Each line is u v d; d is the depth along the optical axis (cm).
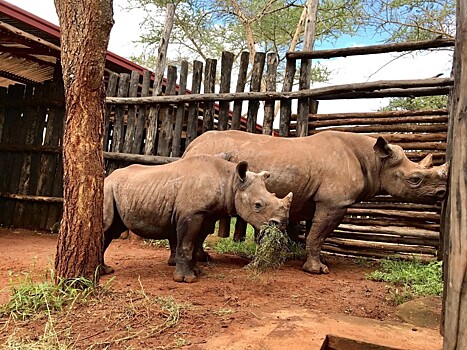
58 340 278
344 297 437
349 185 579
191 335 289
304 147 599
